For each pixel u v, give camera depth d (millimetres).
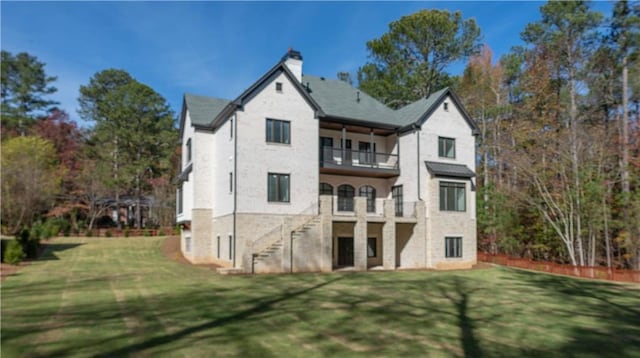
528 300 15781
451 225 27891
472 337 10047
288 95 24922
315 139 25391
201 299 14023
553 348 9352
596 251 31188
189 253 27984
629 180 28500
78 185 47750
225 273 20875
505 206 36469
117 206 53625
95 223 53156
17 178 27156
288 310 12625
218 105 29984
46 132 52312
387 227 25781
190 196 27906
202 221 26875
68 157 51469
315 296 15258
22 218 27719
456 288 18438
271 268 22016
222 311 12234
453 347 9117
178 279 18797
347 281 19578
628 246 28188
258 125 23953
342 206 28500
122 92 56906
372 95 43938
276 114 24469
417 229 26891
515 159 34625
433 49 42875
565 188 31547
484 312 13211
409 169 28266
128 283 17375
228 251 23797
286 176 24422
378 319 11711
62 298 13867
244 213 23109
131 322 10617
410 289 17703
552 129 33656
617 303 15594
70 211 47250
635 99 31312
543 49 35875
